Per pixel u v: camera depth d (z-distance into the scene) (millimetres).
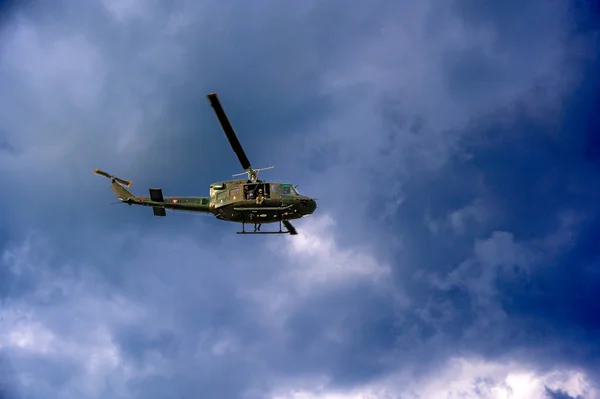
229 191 37062
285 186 36625
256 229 38625
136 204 39969
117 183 40594
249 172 37875
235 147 37062
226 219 37375
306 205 36438
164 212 40094
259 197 36094
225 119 35562
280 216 36469
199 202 38938
